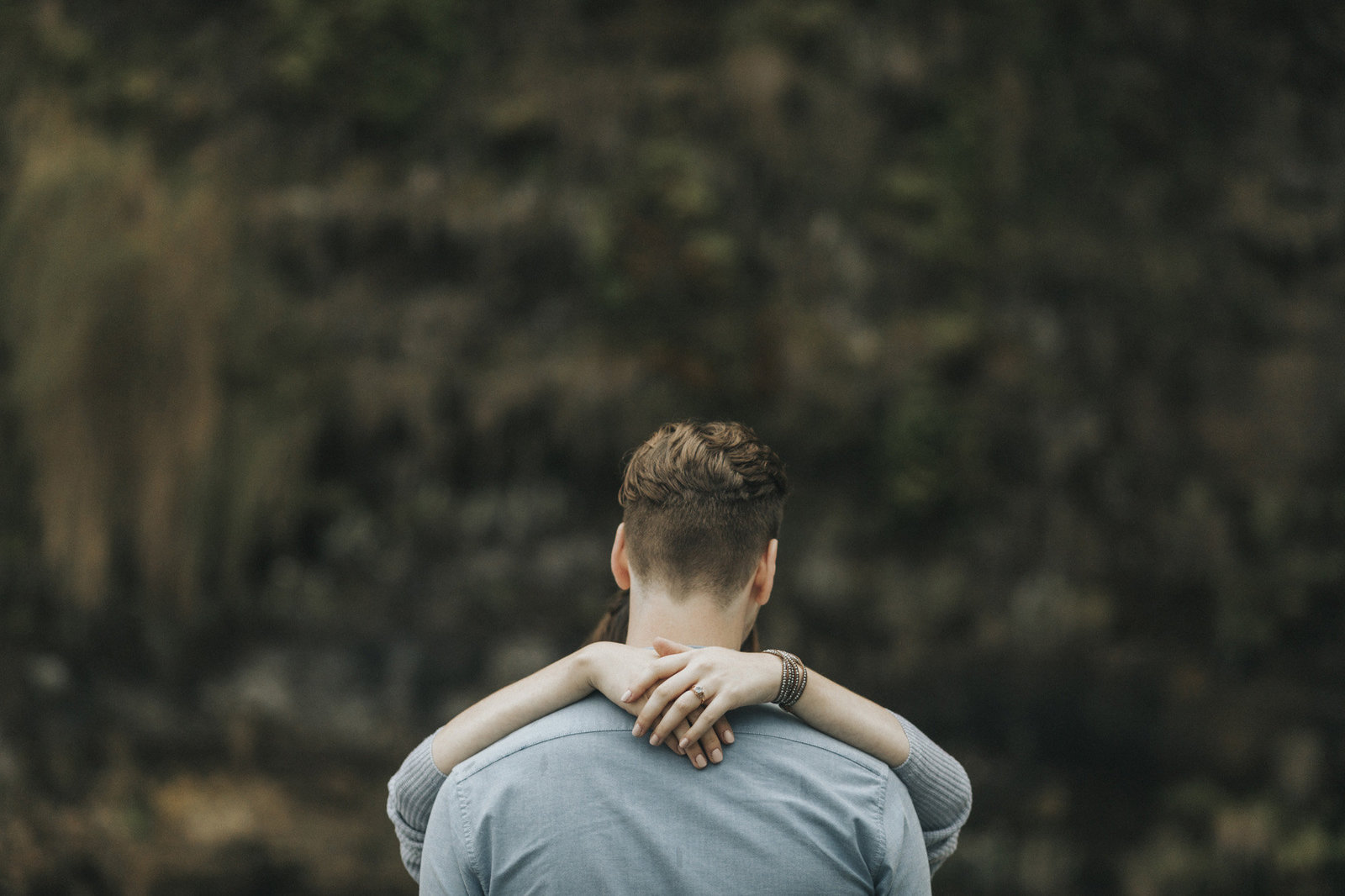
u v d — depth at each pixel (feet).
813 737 3.16
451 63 26.78
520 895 2.93
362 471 24.44
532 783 2.99
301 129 26.07
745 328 24.66
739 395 24.47
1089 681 23.66
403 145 26.37
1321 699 23.84
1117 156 26.45
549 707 3.22
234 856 20.07
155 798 20.45
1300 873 21.56
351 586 23.47
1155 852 22.11
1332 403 25.71
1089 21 26.43
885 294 25.21
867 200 25.49
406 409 24.43
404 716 22.66
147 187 22.57
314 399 23.82
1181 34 26.89
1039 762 23.13
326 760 21.85
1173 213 26.63
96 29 25.54
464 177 26.07
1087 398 25.29
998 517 24.48
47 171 22.00
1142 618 24.50
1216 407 25.76
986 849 22.27
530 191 25.71
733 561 3.24
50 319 20.71
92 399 20.71
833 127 25.55
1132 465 25.18
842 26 25.90
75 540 20.58
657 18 26.45
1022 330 25.34
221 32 26.35
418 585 23.76
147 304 21.31
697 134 25.55
